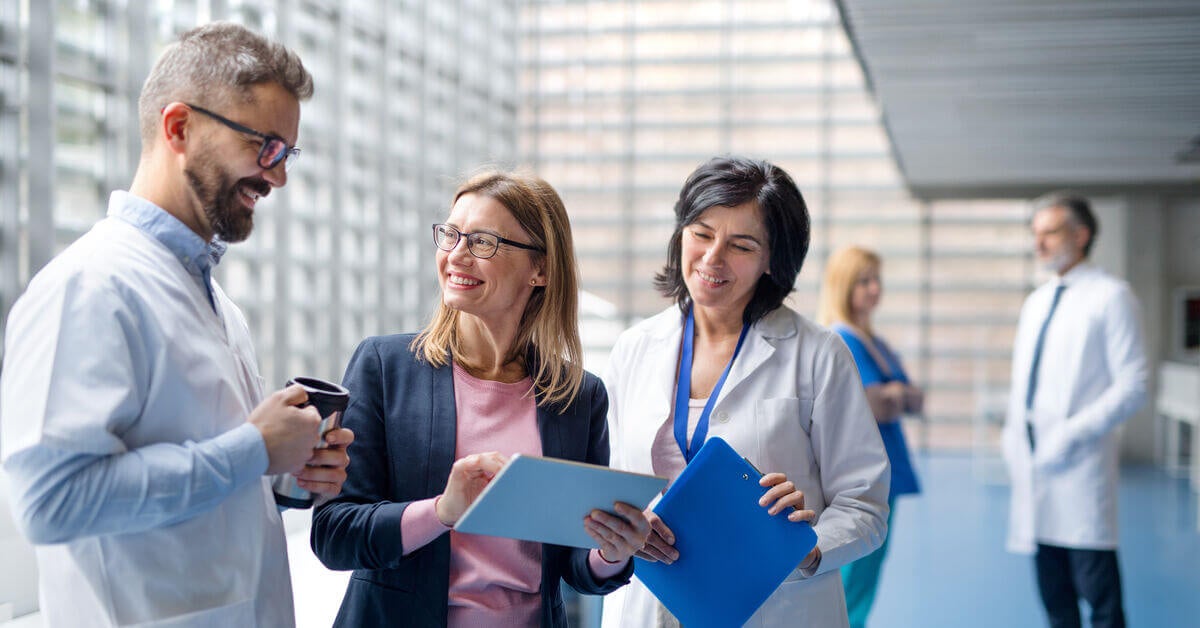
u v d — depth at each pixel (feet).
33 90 10.82
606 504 4.95
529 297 6.08
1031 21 19.75
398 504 5.22
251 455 4.31
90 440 3.95
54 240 10.98
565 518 4.90
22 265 10.73
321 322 19.38
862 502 6.46
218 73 4.40
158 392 4.33
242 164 4.46
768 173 6.50
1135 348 11.48
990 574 19.61
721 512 5.68
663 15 41.04
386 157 21.76
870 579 12.19
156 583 4.40
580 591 6.02
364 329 21.52
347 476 5.51
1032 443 12.07
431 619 5.38
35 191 10.85
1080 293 11.99
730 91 41.29
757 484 5.68
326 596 9.52
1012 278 42.27
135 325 4.26
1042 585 12.28
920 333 42.65
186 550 4.46
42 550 4.52
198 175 4.47
